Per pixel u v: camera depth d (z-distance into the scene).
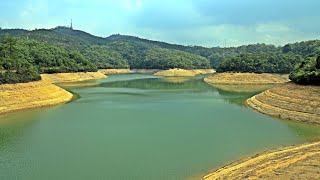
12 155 38.00
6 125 53.66
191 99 86.75
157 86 127.75
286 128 51.41
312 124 53.91
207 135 46.97
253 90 111.88
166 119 58.41
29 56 141.12
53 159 36.66
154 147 41.09
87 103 78.31
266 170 29.72
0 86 69.12
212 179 29.22
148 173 32.34
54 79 141.88
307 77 66.56
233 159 36.06
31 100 72.31
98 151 39.59
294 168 29.61
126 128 51.44
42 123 55.16
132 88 117.88
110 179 30.84
